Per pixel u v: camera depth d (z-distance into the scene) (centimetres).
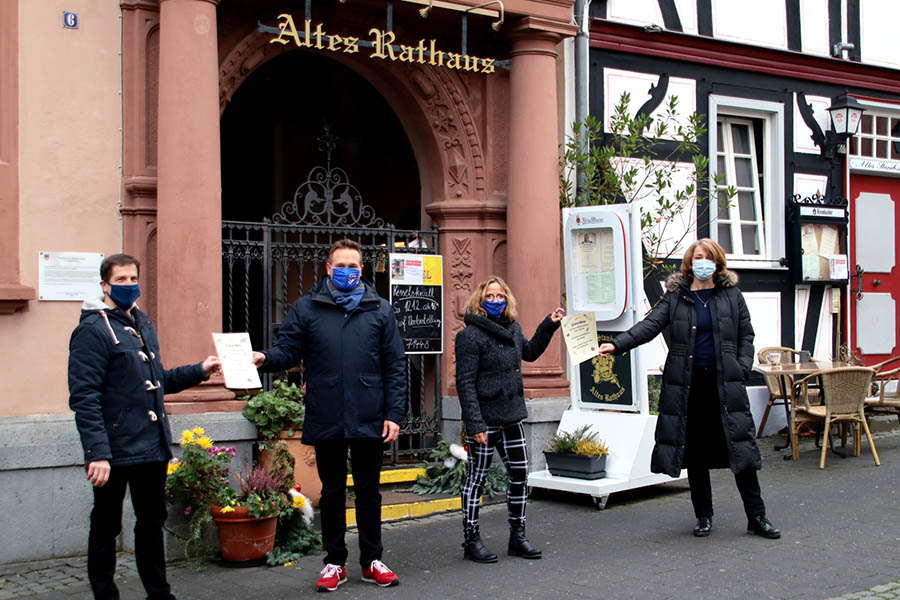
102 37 700
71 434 657
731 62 1077
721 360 644
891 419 1159
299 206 1095
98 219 695
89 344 461
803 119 1147
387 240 853
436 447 839
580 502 795
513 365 612
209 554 626
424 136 888
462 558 621
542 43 857
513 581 562
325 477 555
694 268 649
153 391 481
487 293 610
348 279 552
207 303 680
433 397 888
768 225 1130
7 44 666
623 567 587
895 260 1222
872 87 1202
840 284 1157
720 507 758
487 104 881
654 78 1023
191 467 610
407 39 848
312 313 552
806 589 530
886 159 1211
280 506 617
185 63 678
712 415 653
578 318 655
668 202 933
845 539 643
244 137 1112
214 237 687
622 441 798
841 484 828
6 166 661
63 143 683
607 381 820
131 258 483
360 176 1136
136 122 705
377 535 563
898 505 744
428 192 899
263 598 538
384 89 890
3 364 656
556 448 803
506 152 891
